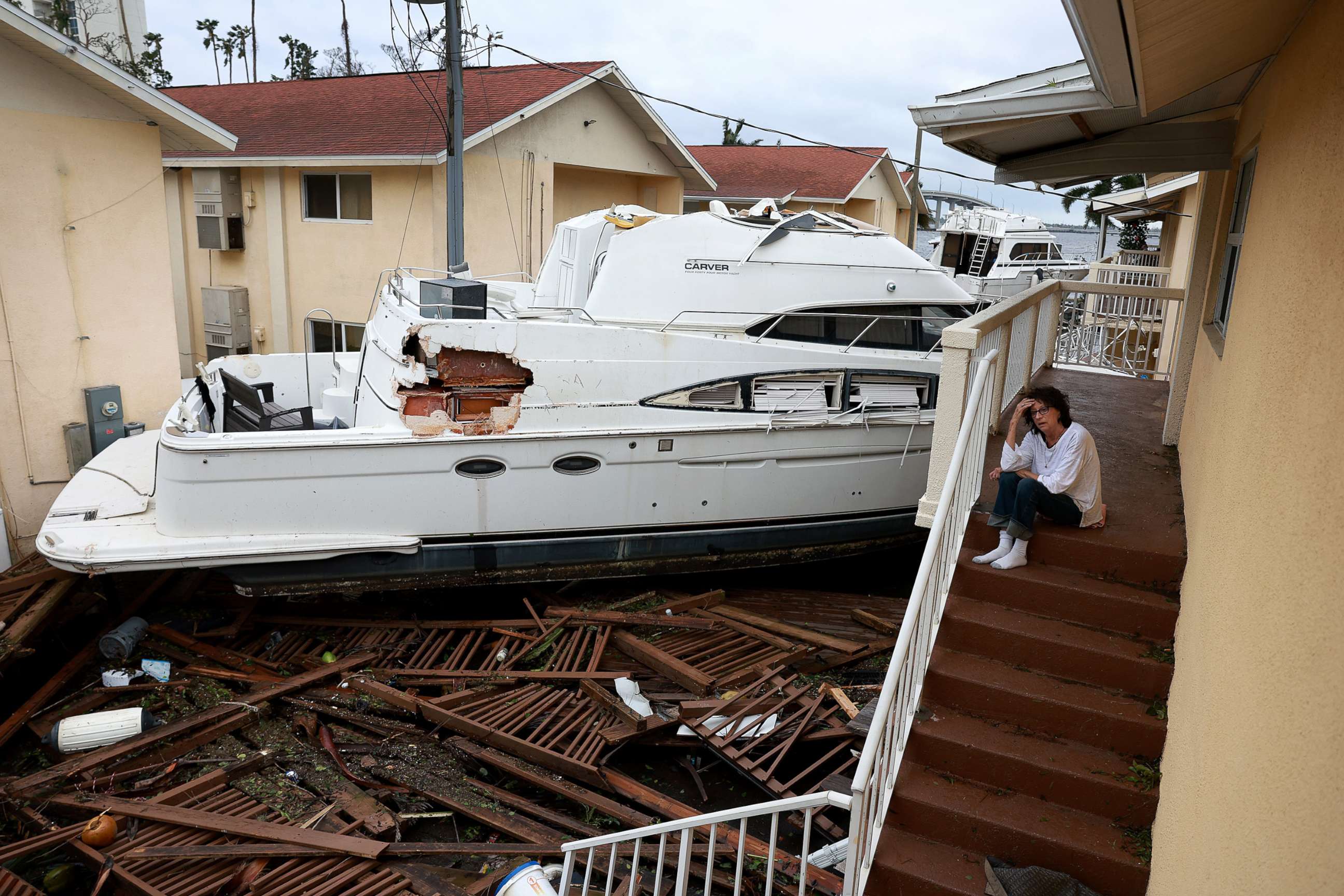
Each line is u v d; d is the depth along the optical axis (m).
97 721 5.82
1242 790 2.22
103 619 7.71
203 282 16.59
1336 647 1.71
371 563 7.25
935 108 5.64
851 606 8.27
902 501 8.62
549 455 7.35
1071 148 6.27
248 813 5.25
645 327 7.91
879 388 8.23
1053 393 4.61
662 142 16.67
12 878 4.58
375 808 5.39
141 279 9.20
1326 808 1.64
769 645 7.33
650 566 8.04
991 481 5.31
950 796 3.86
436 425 7.05
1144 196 17.36
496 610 8.18
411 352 7.09
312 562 7.11
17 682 6.84
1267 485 2.50
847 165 25.38
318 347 15.24
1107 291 8.93
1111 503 5.09
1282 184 3.14
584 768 5.69
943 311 8.67
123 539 6.74
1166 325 12.65
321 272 14.79
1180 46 3.51
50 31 7.73
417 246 13.60
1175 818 3.13
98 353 8.91
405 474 7.07
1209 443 4.05
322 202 14.71
